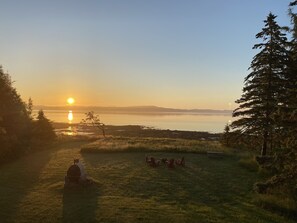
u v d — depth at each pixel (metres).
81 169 20.94
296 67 22.83
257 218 16.12
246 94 28.83
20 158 31.31
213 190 21.11
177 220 15.43
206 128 136.12
